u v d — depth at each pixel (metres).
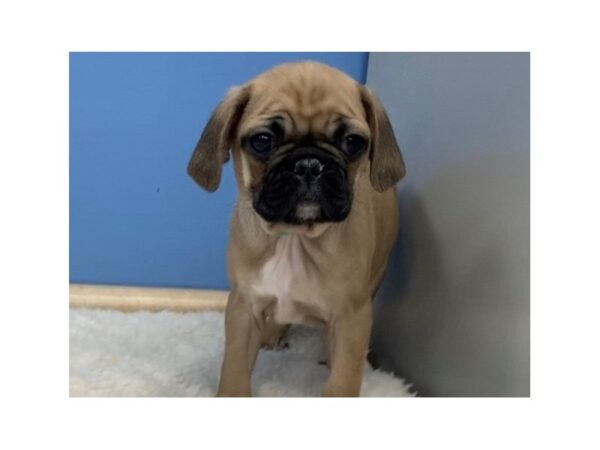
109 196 0.57
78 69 0.55
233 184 0.58
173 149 0.57
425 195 0.46
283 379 0.45
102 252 0.58
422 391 0.45
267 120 0.35
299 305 0.41
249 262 0.40
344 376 0.39
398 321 0.49
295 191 0.34
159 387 0.41
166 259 0.59
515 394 0.35
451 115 0.43
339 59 0.59
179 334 0.51
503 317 0.36
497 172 0.38
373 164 0.38
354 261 0.39
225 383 0.40
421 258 0.47
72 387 0.40
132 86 0.56
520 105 0.36
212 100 0.56
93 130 0.56
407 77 0.51
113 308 0.57
